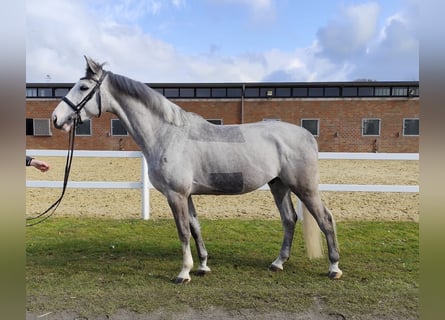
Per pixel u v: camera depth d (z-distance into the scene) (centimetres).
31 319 248
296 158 299
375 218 536
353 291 290
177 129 297
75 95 291
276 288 297
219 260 363
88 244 418
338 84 1867
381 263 351
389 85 1856
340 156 500
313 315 253
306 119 1870
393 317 250
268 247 405
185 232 298
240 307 264
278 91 1931
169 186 290
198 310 260
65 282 310
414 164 1309
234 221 519
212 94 1956
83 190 796
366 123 1844
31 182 529
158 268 345
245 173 294
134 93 297
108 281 313
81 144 1875
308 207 309
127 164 1374
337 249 314
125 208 615
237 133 302
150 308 263
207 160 292
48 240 432
